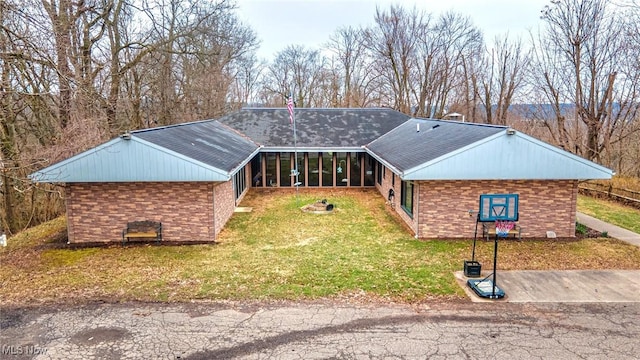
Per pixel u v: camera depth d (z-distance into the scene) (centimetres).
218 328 786
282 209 1766
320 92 4816
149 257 1170
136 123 2597
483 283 962
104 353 705
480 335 757
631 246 1267
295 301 897
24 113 1867
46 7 1414
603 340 738
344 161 2302
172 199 1303
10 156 1538
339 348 716
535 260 1142
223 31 3256
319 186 2311
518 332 767
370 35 3912
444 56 3775
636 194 1914
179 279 1011
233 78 3941
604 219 1614
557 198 1336
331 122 2512
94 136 1695
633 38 2312
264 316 833
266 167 2292
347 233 1402
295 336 757
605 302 890
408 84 3825
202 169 1231
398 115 2630
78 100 1644
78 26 1923
